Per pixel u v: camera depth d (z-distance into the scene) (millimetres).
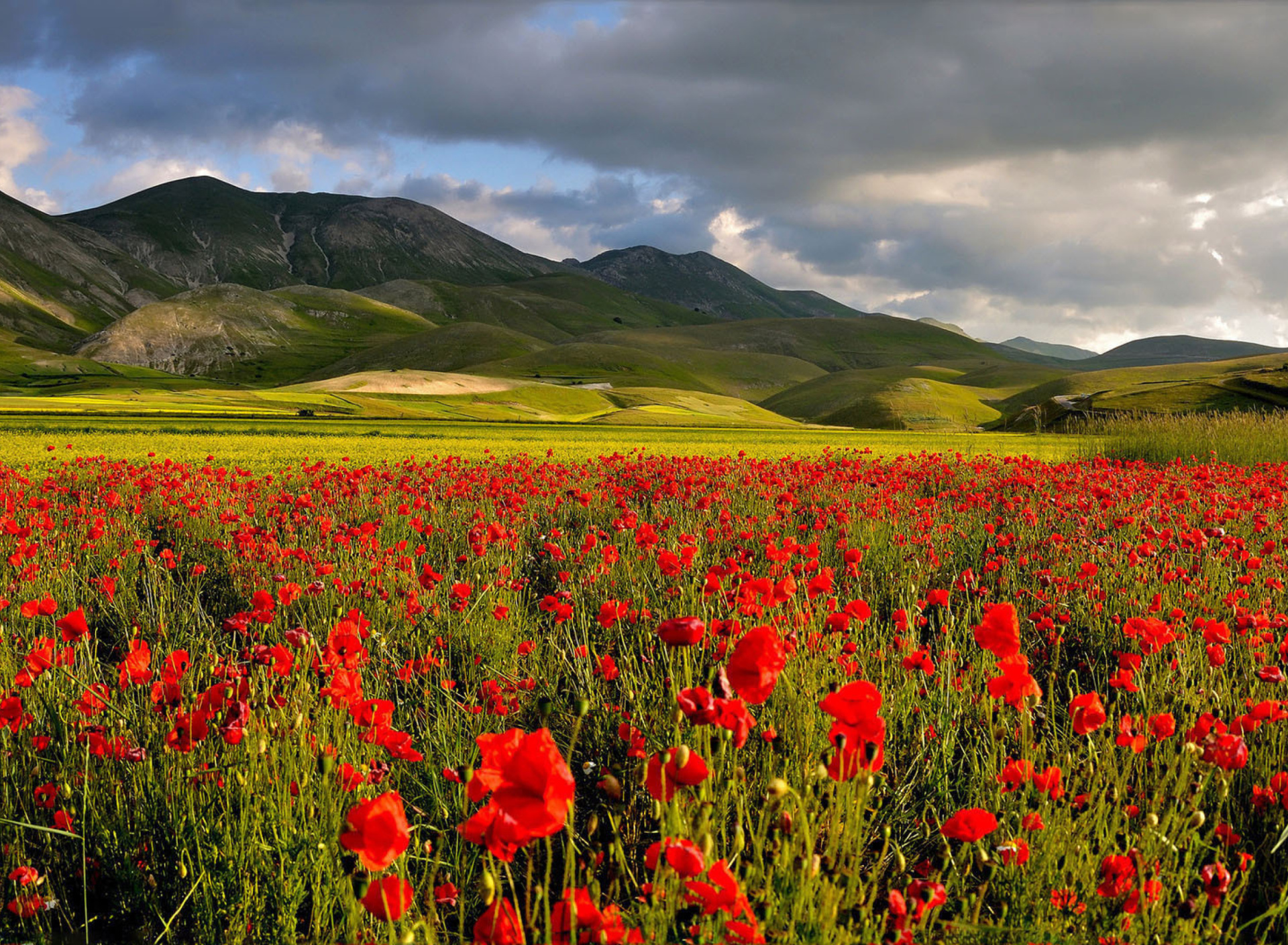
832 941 2045
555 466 16297
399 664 5301
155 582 7203
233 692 3076
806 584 5766
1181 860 2943
